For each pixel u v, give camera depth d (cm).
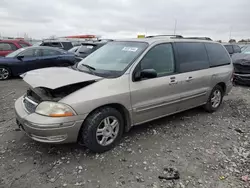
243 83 895
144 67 388
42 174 302
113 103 348
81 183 287
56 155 346
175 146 384
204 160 345
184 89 456
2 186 278
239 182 297
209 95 529
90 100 322
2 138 395
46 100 316
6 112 530
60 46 1631
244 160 347
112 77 356
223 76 549
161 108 420
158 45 418
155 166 326
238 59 917
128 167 322
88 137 333
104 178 297
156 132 434
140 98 380
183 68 454
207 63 514
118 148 370
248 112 569
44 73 368
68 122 309
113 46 451
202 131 448
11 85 871
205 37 560
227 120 512
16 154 346
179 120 500
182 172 315
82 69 407
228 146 391
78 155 348
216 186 289
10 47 1216
